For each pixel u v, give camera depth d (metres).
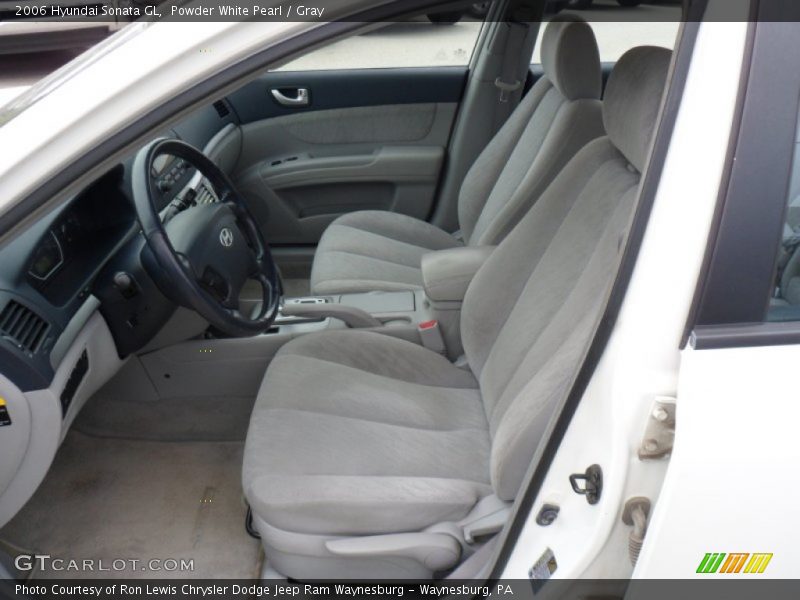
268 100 2.85
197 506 1.98
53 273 1.73
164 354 2.14
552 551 1.09
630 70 1.36
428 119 2.87
